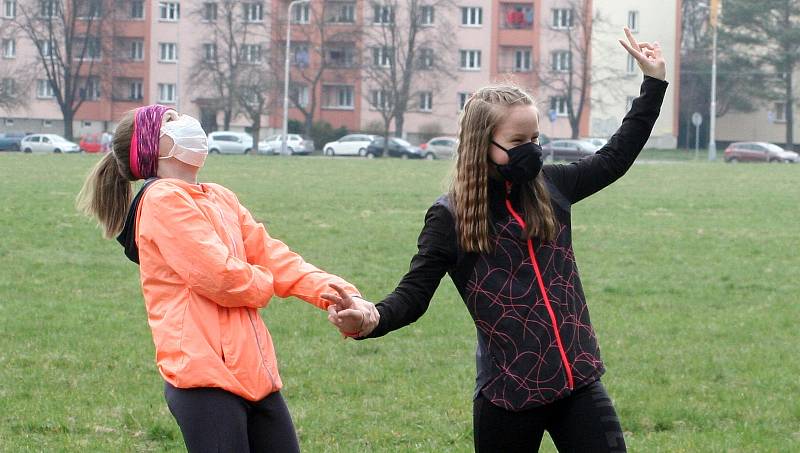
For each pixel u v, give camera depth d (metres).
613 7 88.69
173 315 4.54
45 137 73.94
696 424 8.12
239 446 4.49
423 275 4.65
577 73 86.81
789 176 45.34
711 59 91.25
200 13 88.94
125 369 9.74
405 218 24.73
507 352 4.51
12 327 11.69
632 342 11.17
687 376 9.60
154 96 92.56
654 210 27.77
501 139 4.54
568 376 4.46
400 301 4.62
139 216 4.64
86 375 9.49
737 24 91.75
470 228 4.52
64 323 11.95
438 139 74.25
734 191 35.53
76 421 7.96
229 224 4.74
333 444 7.41
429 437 7.62
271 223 23.09
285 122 69.12
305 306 13.06
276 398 4.72
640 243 20.52
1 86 87.88
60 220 22.92
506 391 4.51
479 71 92.06
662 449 7.36
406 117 91.69
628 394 8.88
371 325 4.55
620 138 4.92
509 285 4.51
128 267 16.67
